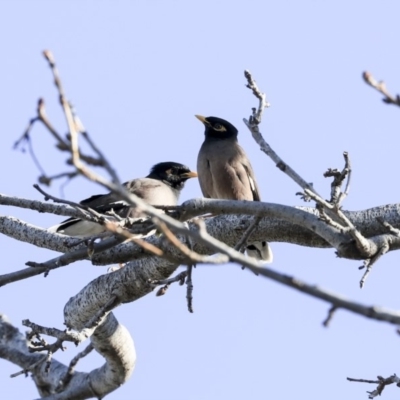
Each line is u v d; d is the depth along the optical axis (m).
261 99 10.03
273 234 10.81
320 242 10.73
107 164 5.96
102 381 13.27
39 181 6.05
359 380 10.73
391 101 6.19
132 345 13.02
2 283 10.72
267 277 6.01
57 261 10.55
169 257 7.06
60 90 5.92
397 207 10.41
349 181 9.16
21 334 14.61
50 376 13.85
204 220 11.03
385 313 5.80
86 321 12.47
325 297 5.89
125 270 11.84
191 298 9.32
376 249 8.97
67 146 5.90
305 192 8.84
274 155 9.60
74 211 10.19
